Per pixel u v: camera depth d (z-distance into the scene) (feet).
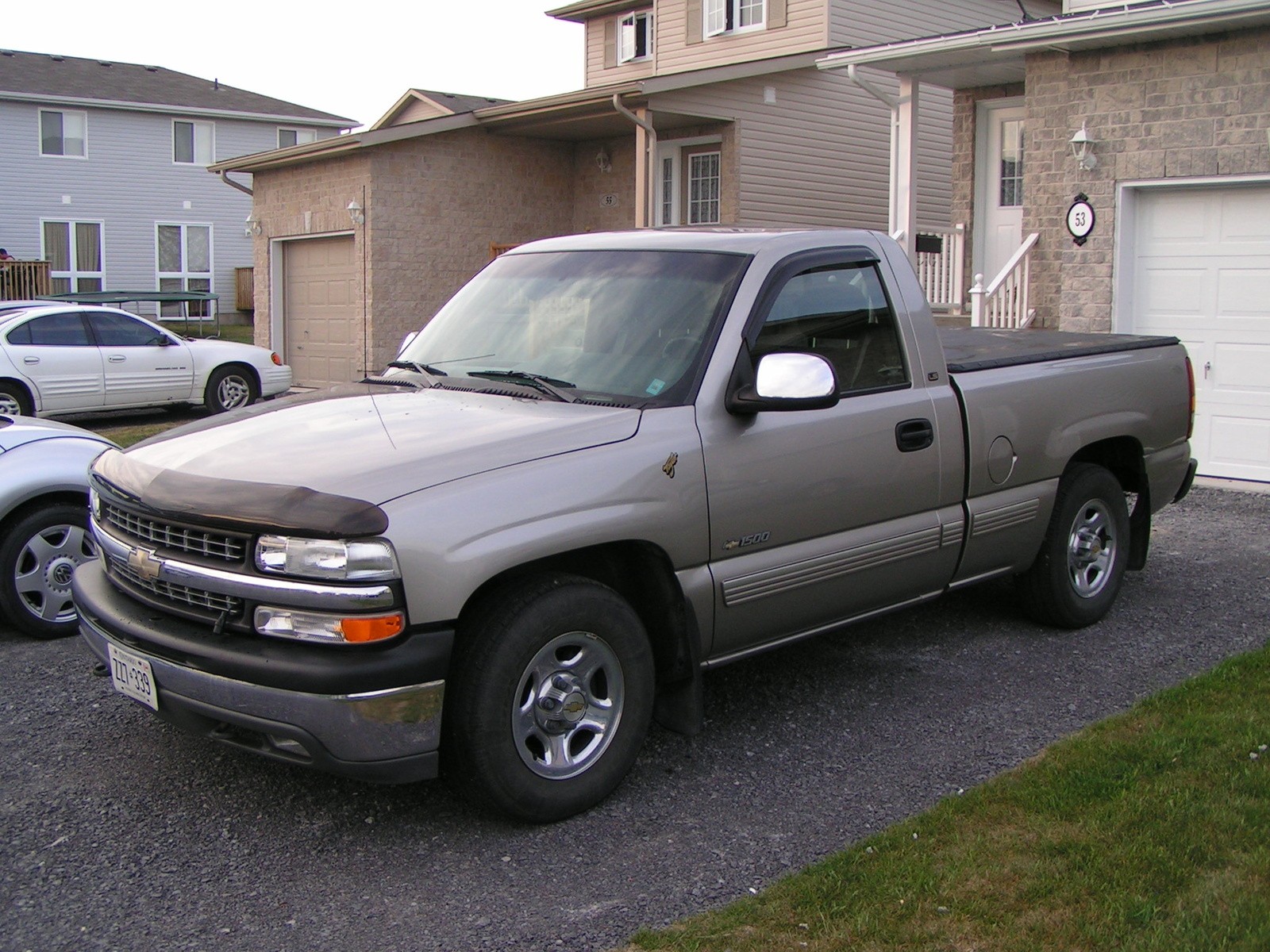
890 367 15.80
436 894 11.04
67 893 11.10
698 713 13.70
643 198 51.72
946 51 37.14
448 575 11.23
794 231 15.72
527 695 12.18
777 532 14.16
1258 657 16.79
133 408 51.65
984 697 16.10
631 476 12.66
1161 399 20.26
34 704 16.03
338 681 10.93
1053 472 18.10
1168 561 23.77
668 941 9.96
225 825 12.51
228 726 11.96
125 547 12.68
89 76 115.85
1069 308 35.42
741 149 54.85
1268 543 25.34
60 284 111.45
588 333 14.69
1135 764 12.96
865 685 16.67
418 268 58.65
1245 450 32.73
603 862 11.62
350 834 12.32
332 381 62.23
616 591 13.57
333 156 58.18
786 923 10.12
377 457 11.98
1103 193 34.35
